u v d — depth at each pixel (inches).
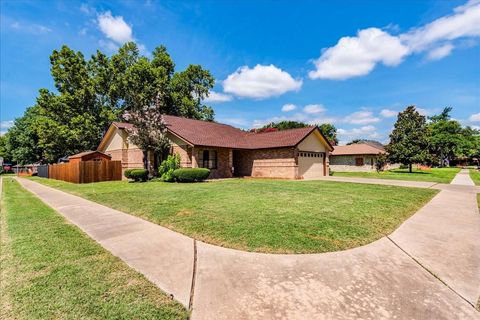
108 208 324.2
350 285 123.8
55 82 1259.8
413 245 178.2
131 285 125.4
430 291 118.7
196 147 709.3
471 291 119.0
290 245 175.0
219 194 392.2
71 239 197.2
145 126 701.9
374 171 1282.0
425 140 1068.5
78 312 104.0
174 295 116.3
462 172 1170.6
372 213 261.9
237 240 185.5
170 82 1354.6
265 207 289.9
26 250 173.8
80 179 726.5
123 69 1336.1
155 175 776.9
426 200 363.6
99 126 1251.8
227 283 126.6
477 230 214.7
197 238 195.2
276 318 99.2
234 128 1044.5
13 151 1931.6
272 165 805.9
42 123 1203.9
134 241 191.3
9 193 526.9
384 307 106.2
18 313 103.8
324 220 232.4
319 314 101.5
